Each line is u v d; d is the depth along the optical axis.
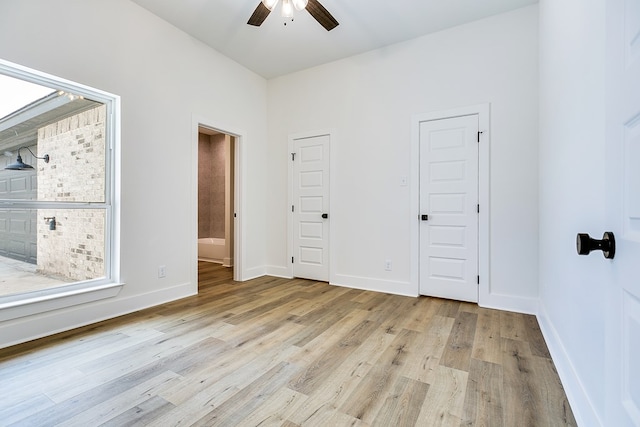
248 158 4.30
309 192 4.27
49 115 2.47
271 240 4.59
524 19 2.98
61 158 2.54
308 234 4.28
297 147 4.36
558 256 1.97
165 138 3.20
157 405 1.51
